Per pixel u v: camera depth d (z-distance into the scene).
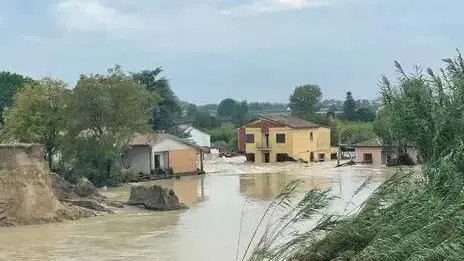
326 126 120.50
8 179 41.88
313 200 16.95
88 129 69.56
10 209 41.19
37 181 42.59
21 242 33.22
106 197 55.03
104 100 68.69
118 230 36.50
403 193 15.78
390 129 18.91
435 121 17.91
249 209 43.06
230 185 65.50
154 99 76.69
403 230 14.34
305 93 159.50
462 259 12.51
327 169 85.31
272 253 16.66
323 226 16.41
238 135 125.88
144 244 31.11
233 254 27.09
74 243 32.31
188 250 28.73
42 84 70.69
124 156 83.38
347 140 121.56
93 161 69.38
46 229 38.09
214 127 172.38
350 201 21.09
